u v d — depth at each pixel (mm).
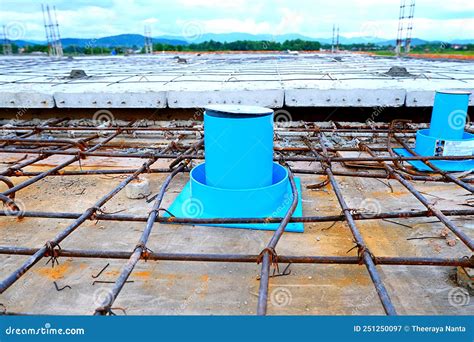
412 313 2781
